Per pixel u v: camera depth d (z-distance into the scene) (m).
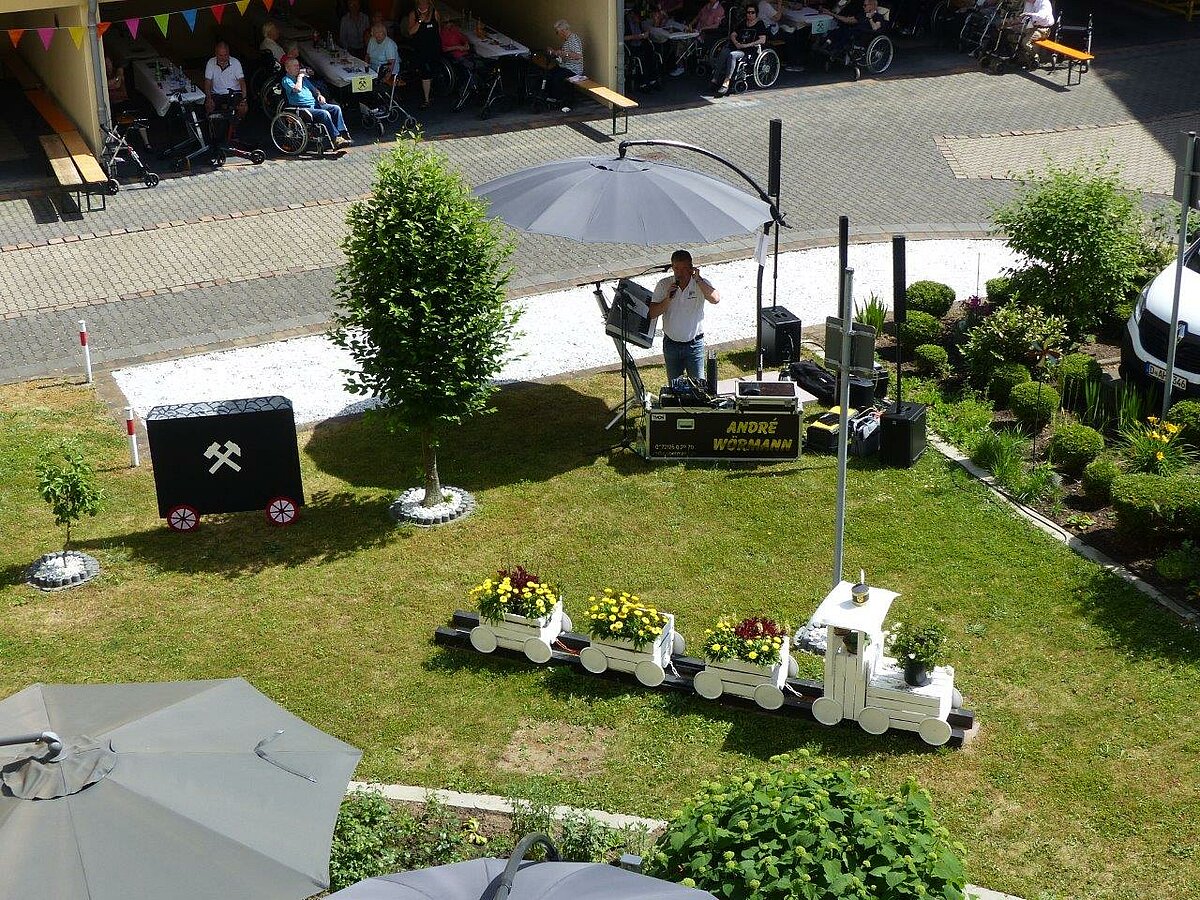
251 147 22.08
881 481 12.88
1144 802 8.80
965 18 27.53
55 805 6.09
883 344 15.60
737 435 13.24
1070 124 23.45
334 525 12.39
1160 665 10.14
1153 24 29.38
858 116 23.78
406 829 8.31
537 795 8.57
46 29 19.55
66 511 11.43
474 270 11.81
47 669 10.42
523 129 23.03
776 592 11.24
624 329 13.73
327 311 16.81
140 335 16.14
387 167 11.68
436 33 23.58
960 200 20.20
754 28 24.88
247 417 11.97
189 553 11.97
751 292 17.17
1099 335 15.88
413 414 12.02
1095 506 12.39
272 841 6.20
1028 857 8.38
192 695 7.08
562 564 11.71
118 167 21.31
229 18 26.64
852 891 6.68
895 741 9.45
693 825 7.18
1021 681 10.02
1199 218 17.03
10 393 14.75
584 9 23.98
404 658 10.53
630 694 10.02
